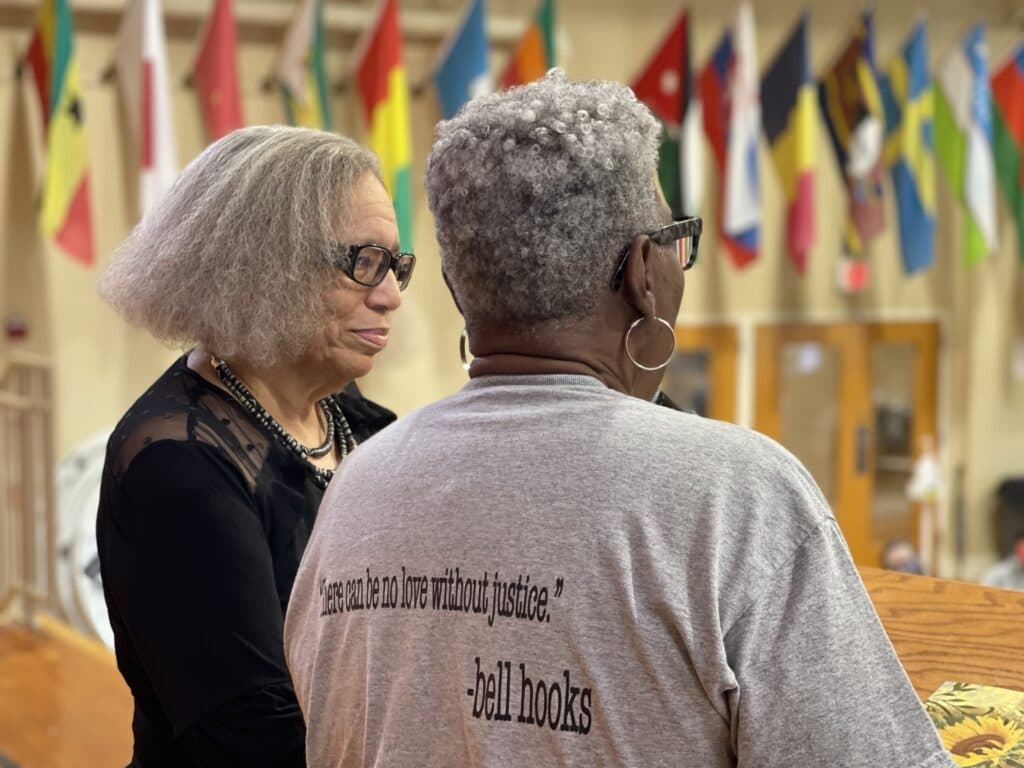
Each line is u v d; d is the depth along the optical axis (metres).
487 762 0.83
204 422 1.28
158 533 1.21
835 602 0.80
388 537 0.92
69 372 5.09
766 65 6.89
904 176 6.80
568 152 0.89
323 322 1.34
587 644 0.81
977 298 7.75
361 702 0.93
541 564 0.83
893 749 0.77
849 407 7.39
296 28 5.31
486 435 0.91
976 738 1.05
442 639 0.87
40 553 4.32
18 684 3.35
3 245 4.94
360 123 5.68
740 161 6.18
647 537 0.81
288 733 1.19
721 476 0.82
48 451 3.89
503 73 5.81
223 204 1.31
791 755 0.77
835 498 7.44
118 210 5.17
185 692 1.19
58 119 4.67
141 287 1.34
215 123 5.09
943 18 7.63
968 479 7.82
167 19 5.22
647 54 6.75
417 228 5.91
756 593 0.79
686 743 0.79
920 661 1.17
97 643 3.83
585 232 0.89
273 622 1.22
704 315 6.99
